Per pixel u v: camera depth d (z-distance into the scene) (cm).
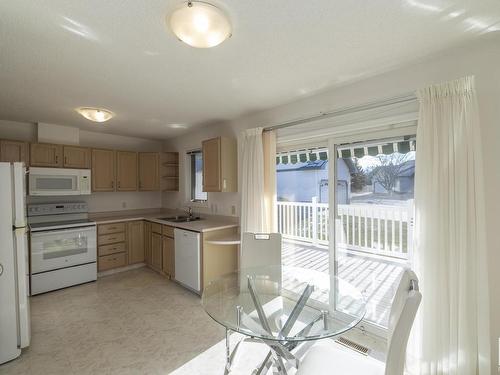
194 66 194
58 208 370
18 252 203
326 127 248
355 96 225
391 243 221
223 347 214
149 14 135
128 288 339
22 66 192
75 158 372
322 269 276
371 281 234
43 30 148
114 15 136
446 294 166
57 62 186
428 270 171
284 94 253
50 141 362
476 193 157
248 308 173
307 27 148
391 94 203
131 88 236
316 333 143
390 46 168
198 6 125
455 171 164
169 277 371
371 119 216
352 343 217
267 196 297
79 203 392
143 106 289
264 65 193
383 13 136
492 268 160
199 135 408
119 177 419
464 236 159
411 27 148
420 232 177
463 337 157
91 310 278
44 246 321
